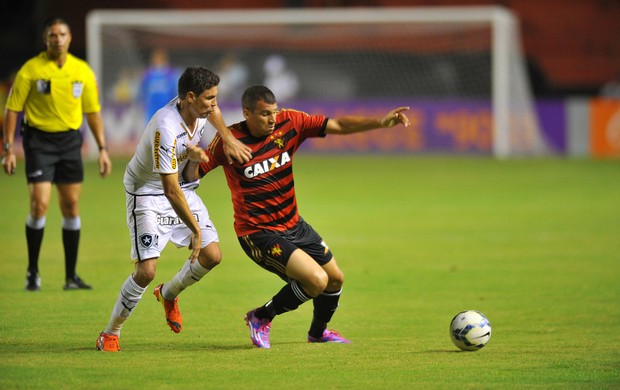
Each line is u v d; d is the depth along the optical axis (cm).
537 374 2047
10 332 2508
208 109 2186
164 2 11144
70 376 2006
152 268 2273
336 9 10881
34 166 3112
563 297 3094
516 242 4369
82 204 5800
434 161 8856
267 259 2303
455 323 2298
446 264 3781
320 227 4862
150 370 2070
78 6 10950
